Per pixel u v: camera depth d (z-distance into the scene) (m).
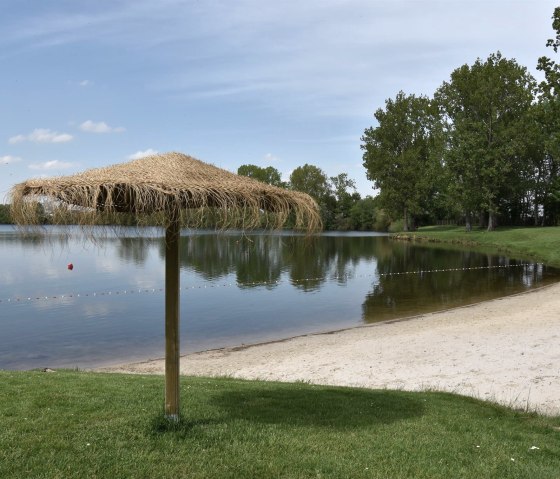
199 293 25.94
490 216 60.75
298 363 12.03
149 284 29.55
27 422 5.68
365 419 6.51
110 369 12.20
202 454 5.02
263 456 5.05
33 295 25.58
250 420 6.19
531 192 67.00
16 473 4.46
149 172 5.25
